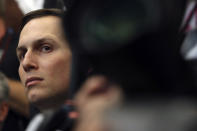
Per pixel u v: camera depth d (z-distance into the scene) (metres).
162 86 0.60
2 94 2.24
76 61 0.67
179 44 0.65
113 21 0.60
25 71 1.66
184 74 0.62
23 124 2.37
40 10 1.74
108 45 0.60
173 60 0.62
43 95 1.63
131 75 0.61
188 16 1.19
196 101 0.60
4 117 2.27
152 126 0.58
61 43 1.64
